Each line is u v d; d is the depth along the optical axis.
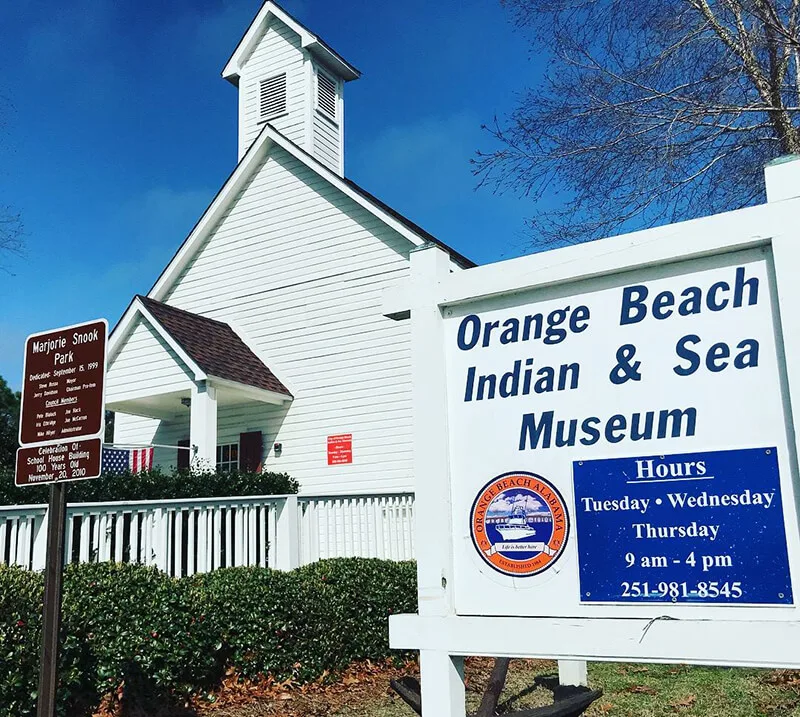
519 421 3.36
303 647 6.88
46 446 4.40
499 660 4.45
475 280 3.49
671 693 6.45
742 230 3.02
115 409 15.98
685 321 3.13
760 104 11.84
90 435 4.24
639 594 3.03
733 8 11.74
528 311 3.42
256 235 16.92
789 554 2.84
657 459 3.08
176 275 17.62
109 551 6.89
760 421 2.95
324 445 15.27
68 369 4.43
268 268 16.64
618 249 3.23
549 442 3.29
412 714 6.04
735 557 2.91
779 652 2.77
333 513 9.95
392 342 15.06
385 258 15.41
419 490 3.45
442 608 3.32
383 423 14.86
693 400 3.06
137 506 7.19
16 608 5.05
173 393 14.25
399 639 3.39
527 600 3.22
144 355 14.57
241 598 6.68
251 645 6.61
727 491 2.96
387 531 11.00
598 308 3.29
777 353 2.96
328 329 15.75
